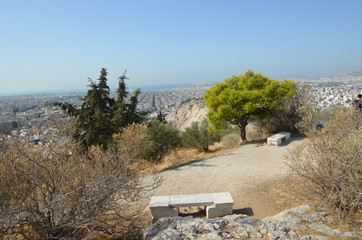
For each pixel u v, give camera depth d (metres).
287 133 12.52
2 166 3.45
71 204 3.43
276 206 5.69
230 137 14.92
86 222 3.52
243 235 3.77
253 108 12.03
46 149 3.71
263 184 7.13
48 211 3.38
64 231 3.54
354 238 3.64
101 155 4.76
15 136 3.61
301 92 12.86
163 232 3.89
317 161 4.86
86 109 15.12
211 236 3.69
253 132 15.43
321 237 3.70
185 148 15.82
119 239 3.94
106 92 15.59
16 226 3.41
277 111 13.18
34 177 3.42
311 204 4.98
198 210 6.14
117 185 3.53
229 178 7.93
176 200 5.71
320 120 11.52
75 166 4.00
